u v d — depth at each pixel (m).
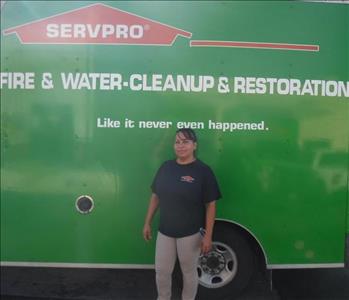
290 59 4.22
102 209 4.27
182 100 4.20
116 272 5.30
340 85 4.27
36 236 4.30
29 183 4.26
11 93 4.21
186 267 3.92
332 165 4.30
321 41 4.23
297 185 4.29
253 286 4.98
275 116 4.23
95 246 4.30
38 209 4.28
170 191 3.80
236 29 4.18
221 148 4.24
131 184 4.25
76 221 4.28
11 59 4.20
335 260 4.37
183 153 3.83
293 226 4.32
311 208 4.31
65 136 4.22
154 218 4.30
